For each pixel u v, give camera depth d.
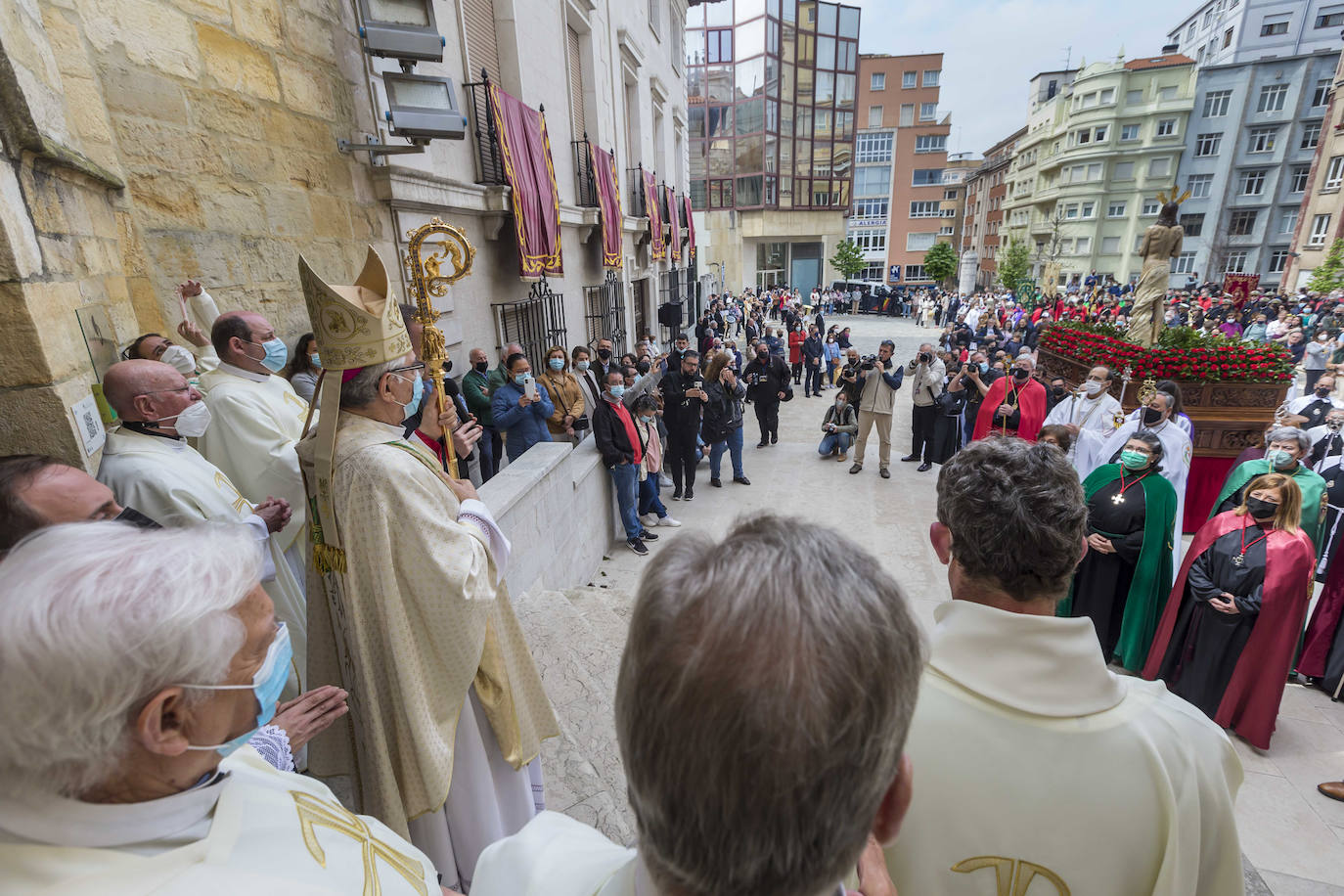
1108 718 0.85
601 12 9.76
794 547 0.48
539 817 0.79
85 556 0.63
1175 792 0.82
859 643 0.43
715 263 37.00
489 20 6.59
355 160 4.36
